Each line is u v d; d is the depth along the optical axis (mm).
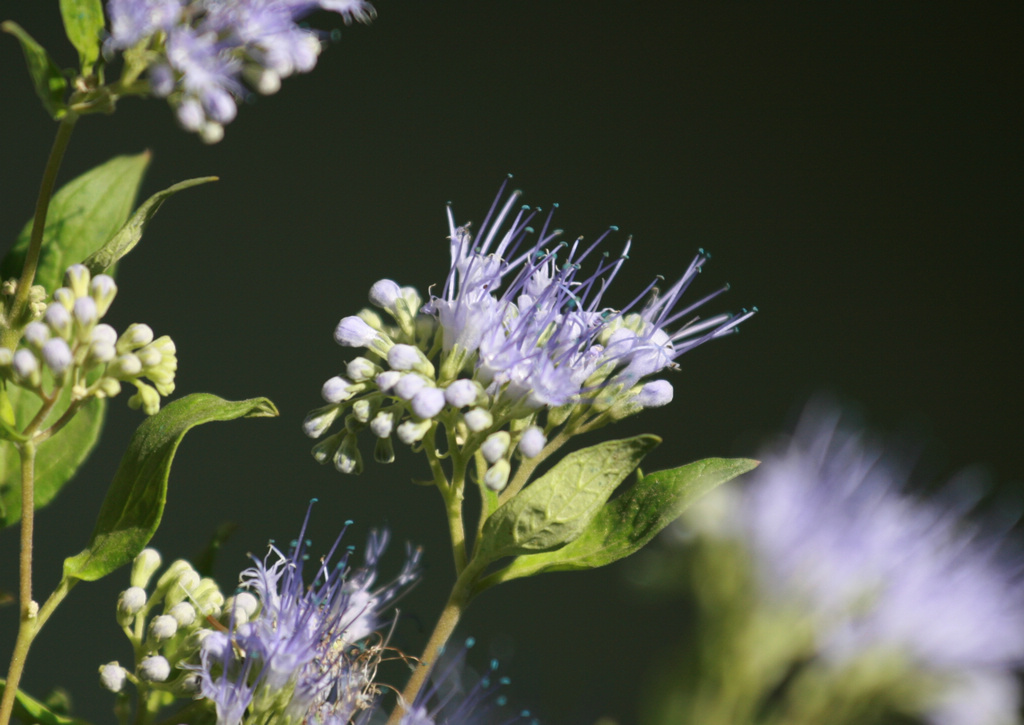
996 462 833
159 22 391
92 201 431
